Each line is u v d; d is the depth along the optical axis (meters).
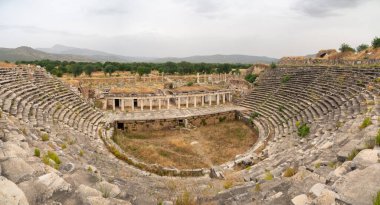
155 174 24.34
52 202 8.66
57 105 36.56
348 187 8.45
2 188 7.77
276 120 41.88
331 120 26.94
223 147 36.88
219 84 81.62
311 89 45.56
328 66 52.06
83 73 111.25
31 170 9.84
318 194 8.82
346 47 74.38
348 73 42.91
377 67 40.53
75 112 39.00
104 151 28.56
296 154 19.86
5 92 30.16
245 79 78.25
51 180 9.44
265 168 18.88
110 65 110.06
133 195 11.64
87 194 9.43
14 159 10.00
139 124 46.81
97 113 45.94
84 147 24.81
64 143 21.41
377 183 8.41
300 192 9.61
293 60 70.31
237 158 29.33
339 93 36.44
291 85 53.47
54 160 13.31
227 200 10.84
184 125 49.28
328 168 11.70
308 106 38.91
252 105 56.06
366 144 12.35
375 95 27.92
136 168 25.23
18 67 44.84
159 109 56.44
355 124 18.41
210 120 52.59
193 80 98.50
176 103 62.88
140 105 59.22
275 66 72.12
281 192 10.03
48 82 45.25
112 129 41.44
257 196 10.37
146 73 106.62
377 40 64.69
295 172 13.21
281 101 49.25
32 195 8.67
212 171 23.78
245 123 50.19
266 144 31.91
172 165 29.91
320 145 18.14
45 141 18.89
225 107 58.41
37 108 30.73
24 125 20.92
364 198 7.82
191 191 14.59
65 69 106.12
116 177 16.42
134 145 36.81
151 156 32.56
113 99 54.72
